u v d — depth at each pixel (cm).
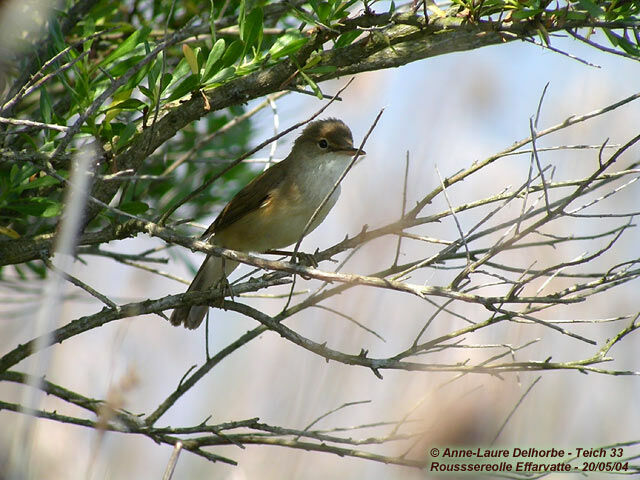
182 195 1048
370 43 771
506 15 798
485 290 1110
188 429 766
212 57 739
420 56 777
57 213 740
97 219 970
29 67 745
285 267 674
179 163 976
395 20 743
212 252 700
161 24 995
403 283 639
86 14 898
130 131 731
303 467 978
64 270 514
